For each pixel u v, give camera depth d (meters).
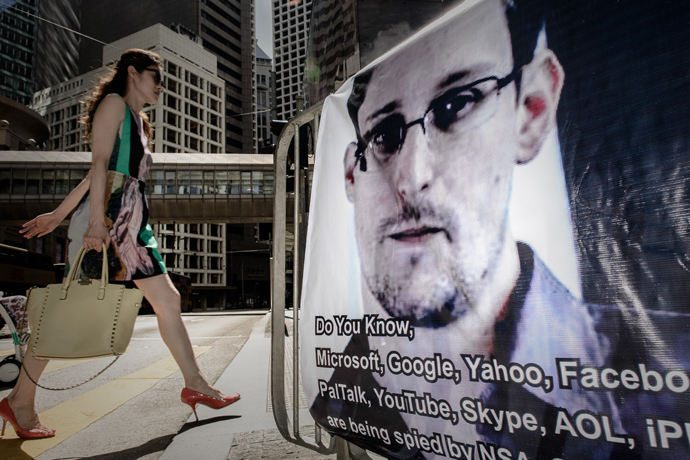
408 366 1.20
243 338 9.93
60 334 2.08
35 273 17.80
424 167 1.22
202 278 86.50
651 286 0.80
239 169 37.34
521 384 0.96
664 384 0.77
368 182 1.40
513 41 1.06
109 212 2.42
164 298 2.65
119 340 2.13
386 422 1.25
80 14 114.31
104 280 2.17
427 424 1.15
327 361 1.47
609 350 0.84
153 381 4.25
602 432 0.84
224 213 37.38
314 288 1.54
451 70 1.19
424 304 1.18
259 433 2.27
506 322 1.00
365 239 1.38
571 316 0.89
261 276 103.62
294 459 1.85
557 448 0.90
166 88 83.75
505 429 0.98
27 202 35.06
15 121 53.03
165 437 2.38
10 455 2.11
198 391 2.69
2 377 3.67
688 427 0.74
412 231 1.24
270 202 37.12
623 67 0.87
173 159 37.91
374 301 1.32
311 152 2.35
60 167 36.06
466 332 1.08
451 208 1.14
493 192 1.05
